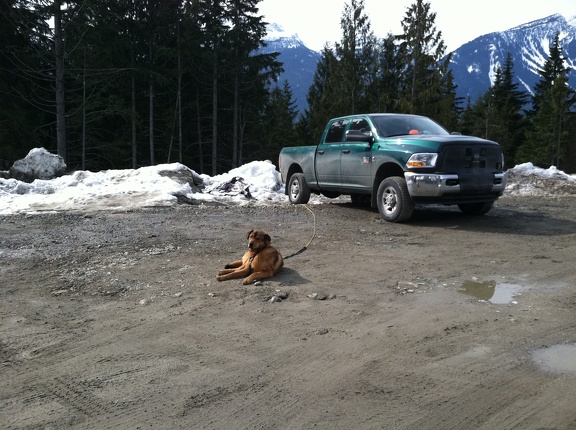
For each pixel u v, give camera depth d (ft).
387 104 108.99
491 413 8.70
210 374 10.56
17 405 9.49
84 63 94.73
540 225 28.30
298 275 17.93
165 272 18.61
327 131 35.70
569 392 9.37
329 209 35.19
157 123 118.83
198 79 115.85
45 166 51.65
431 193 26.78
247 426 8.55
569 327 12.72
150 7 108.68
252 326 13.24
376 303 14.85
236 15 115.14
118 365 11.13
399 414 8.75
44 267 19.48
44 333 13.12
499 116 156.97
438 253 21.39
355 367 10.68
